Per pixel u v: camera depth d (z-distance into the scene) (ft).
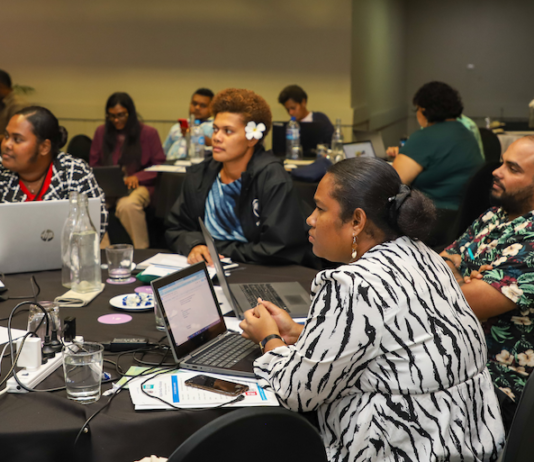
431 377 3.68
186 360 4.49
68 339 4.78
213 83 23.98
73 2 23.67
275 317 4.78
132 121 15.87
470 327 3.96
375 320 3.66
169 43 23.84
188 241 7.66
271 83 23.77
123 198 14.38
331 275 3.83
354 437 3.70
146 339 4.83
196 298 4.92
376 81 28.35
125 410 3.77
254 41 23.56
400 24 33.27
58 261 6.96
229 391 4.00
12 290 6.22
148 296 5.94
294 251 7.48
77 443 3.64
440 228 11.01
